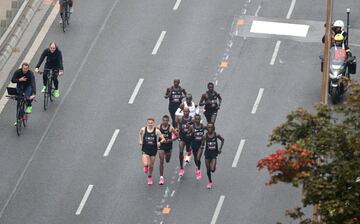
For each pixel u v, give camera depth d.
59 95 116.00
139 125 112.06
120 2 129.88
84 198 103.25
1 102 115.31
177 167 106.12
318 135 75.56
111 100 115.44
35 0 130.25
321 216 78.62
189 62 120.50
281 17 126.69
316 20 126.38
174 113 108.75
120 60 121.06
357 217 74.44
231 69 119.31
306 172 74.00
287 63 120.25
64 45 123.38
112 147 109.19
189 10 128.38
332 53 115.50
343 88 114.38
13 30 124.12
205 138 101.75
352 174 74.25
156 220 100.50
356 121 76.56
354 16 127.38
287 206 101.81
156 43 123.44
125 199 102.94
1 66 120.12
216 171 105.75
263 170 105.81
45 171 106.44
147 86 117.25
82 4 129.50
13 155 108.31
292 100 114.94
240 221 100.19
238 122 111.81
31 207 102.50
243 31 124.69
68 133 111.06
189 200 102.50
